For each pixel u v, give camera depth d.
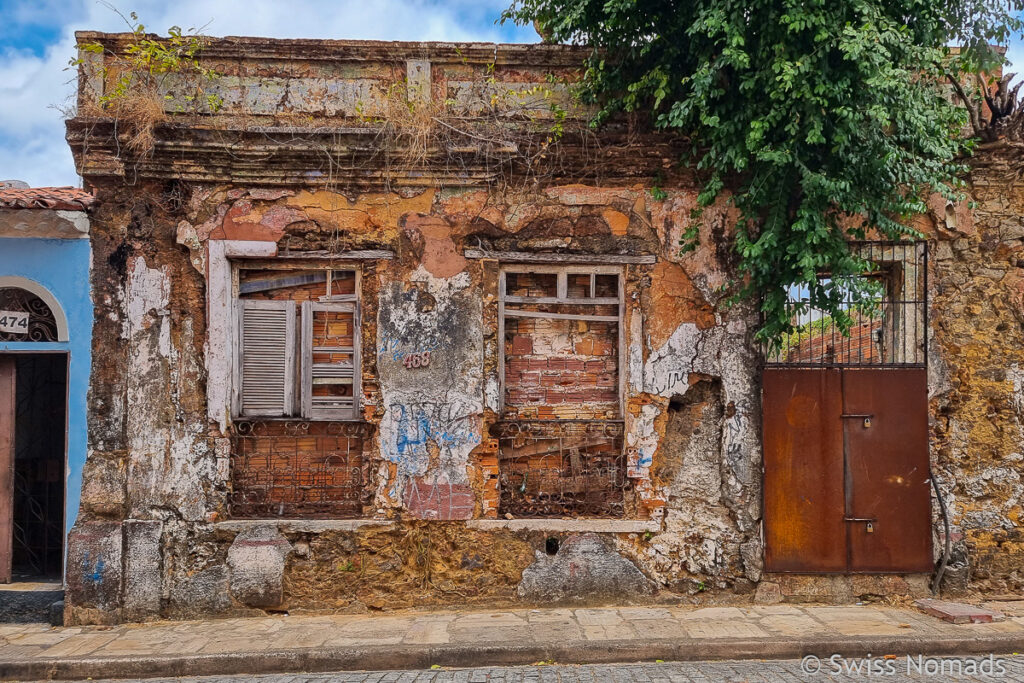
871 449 7.16
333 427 7.23
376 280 7.18
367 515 7.08
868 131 6.39
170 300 7.02
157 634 6.37
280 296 7.27
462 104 7.32
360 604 6.92
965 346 7.39
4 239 7.27
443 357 7.15
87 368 7.21
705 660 5.87
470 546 7.02
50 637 6.34
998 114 7.28
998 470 7.31
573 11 6.86
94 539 6.75
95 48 6.92
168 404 6.98
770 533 7.07
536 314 7.36
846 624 6.38
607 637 6.06
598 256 7.27
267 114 7.20
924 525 7.13
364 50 7.24
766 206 6.91
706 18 6.30
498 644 5.91
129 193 7.04
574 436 7.36
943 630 6.18
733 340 7.23
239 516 7.07
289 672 5.74
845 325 6.48
